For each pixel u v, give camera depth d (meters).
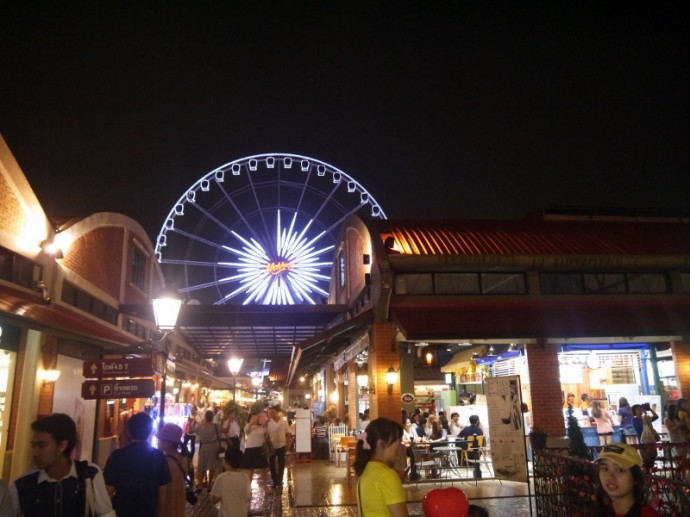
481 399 19.97
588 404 17.05
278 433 14.96
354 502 12.38
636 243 16.75
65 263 14.46
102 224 17.30
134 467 5.38
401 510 4.00
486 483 14.09
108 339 14.31
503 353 17.05
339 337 16.78
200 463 14.44
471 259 14.84
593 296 15.50
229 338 25.73
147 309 19.20
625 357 17.92
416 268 15.01
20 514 3.83
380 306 14.70
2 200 11.39
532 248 15.84
